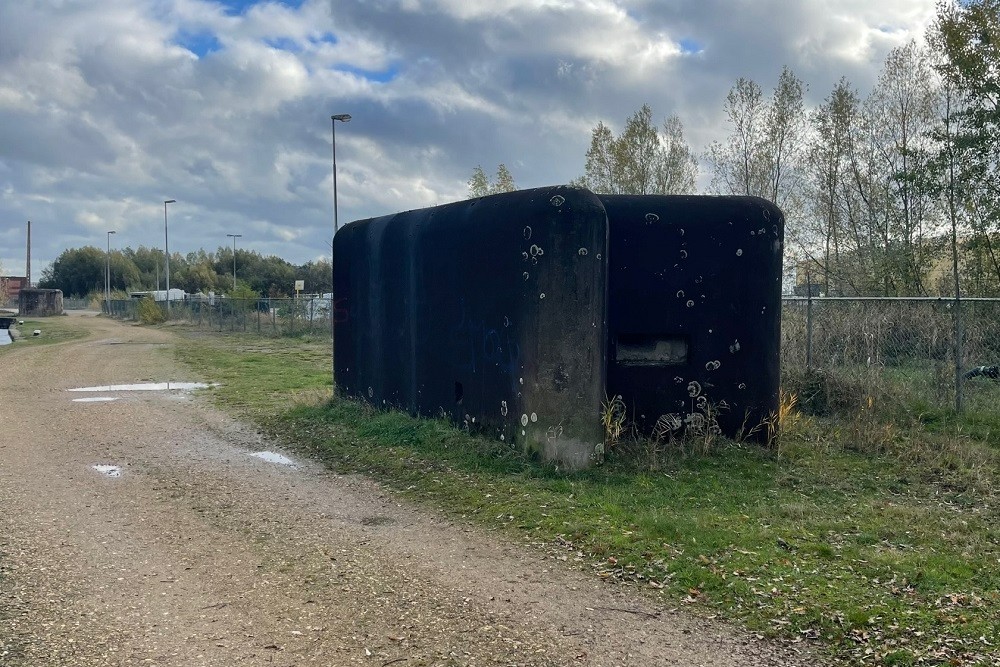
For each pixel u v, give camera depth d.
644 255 7.91
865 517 5.77
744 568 4.71
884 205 21.03
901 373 10.59
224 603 4.36
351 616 4.18
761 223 8.05
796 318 12.23
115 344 27.83
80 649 3.77
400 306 9.76
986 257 19.38
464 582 4.66
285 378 15.95
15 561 5.01
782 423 8.45
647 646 3.82
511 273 7.62
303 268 88.19
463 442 8.00
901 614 4.04
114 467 7.86
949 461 7.36
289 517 6.07
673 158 25.59
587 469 7.06
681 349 8.03
